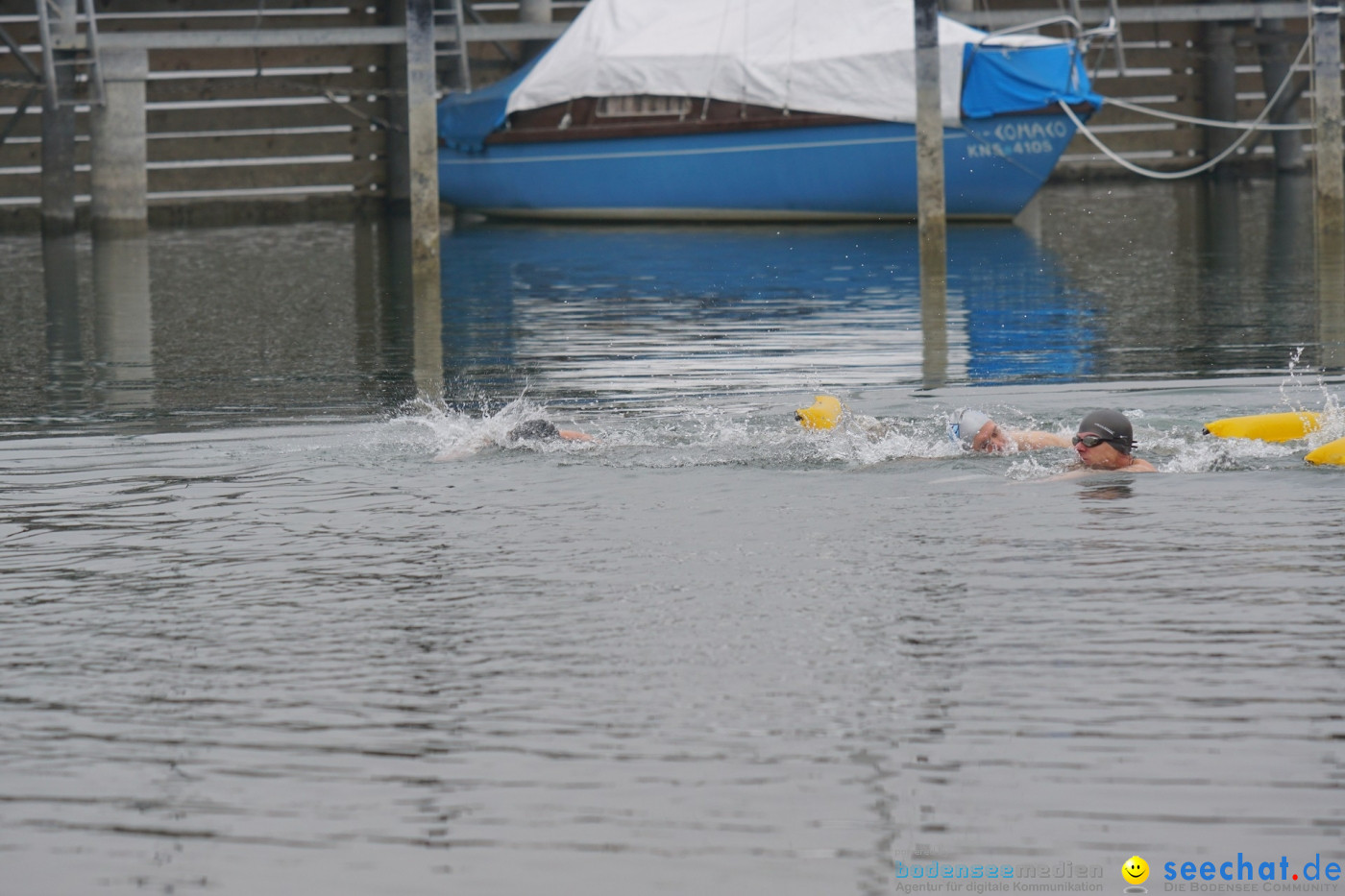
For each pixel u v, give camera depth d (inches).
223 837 639.8
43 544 1048.2
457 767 693.3
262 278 2746.1
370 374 1740.9
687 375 1695.4
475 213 4077.3
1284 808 641.0
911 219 3540.8
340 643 844.6
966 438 1264.8
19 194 3782.0
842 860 614.2
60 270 2874.0
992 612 868.0
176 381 1695.4
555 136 3695.9
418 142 2630.4
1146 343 1854.1
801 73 3454.7
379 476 1224.2
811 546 1003.3
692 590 919.7
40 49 3617.1
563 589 927.7
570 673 794.2
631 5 3683.6
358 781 682.8
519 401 1546.5
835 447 1288.1
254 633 864.3
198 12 3927.2
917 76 2805.1
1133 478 1165.1
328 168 4025.6
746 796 661.9
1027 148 3348.9
